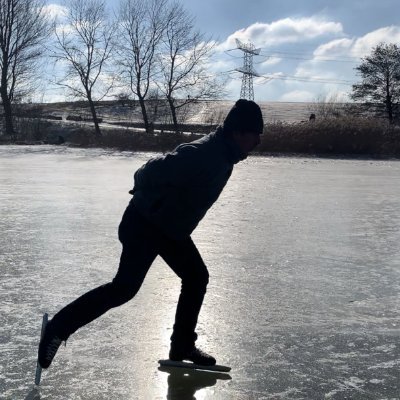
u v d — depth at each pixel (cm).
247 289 534
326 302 499
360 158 2872
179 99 4419
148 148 3288
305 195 1263
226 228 841
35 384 336
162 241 338
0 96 4581
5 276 564
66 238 750
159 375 353
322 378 353
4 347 392
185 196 326
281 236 786
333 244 739
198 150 322
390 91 5234
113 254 661
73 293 509
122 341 405
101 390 332
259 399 325
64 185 1397
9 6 4350
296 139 3088
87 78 4266
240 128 326
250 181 1602
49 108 6925
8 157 2598
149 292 517
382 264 637
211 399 324
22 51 4459
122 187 1352
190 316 361
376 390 338
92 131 3831
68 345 397
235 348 397
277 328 436
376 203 1139
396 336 424
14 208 1011
